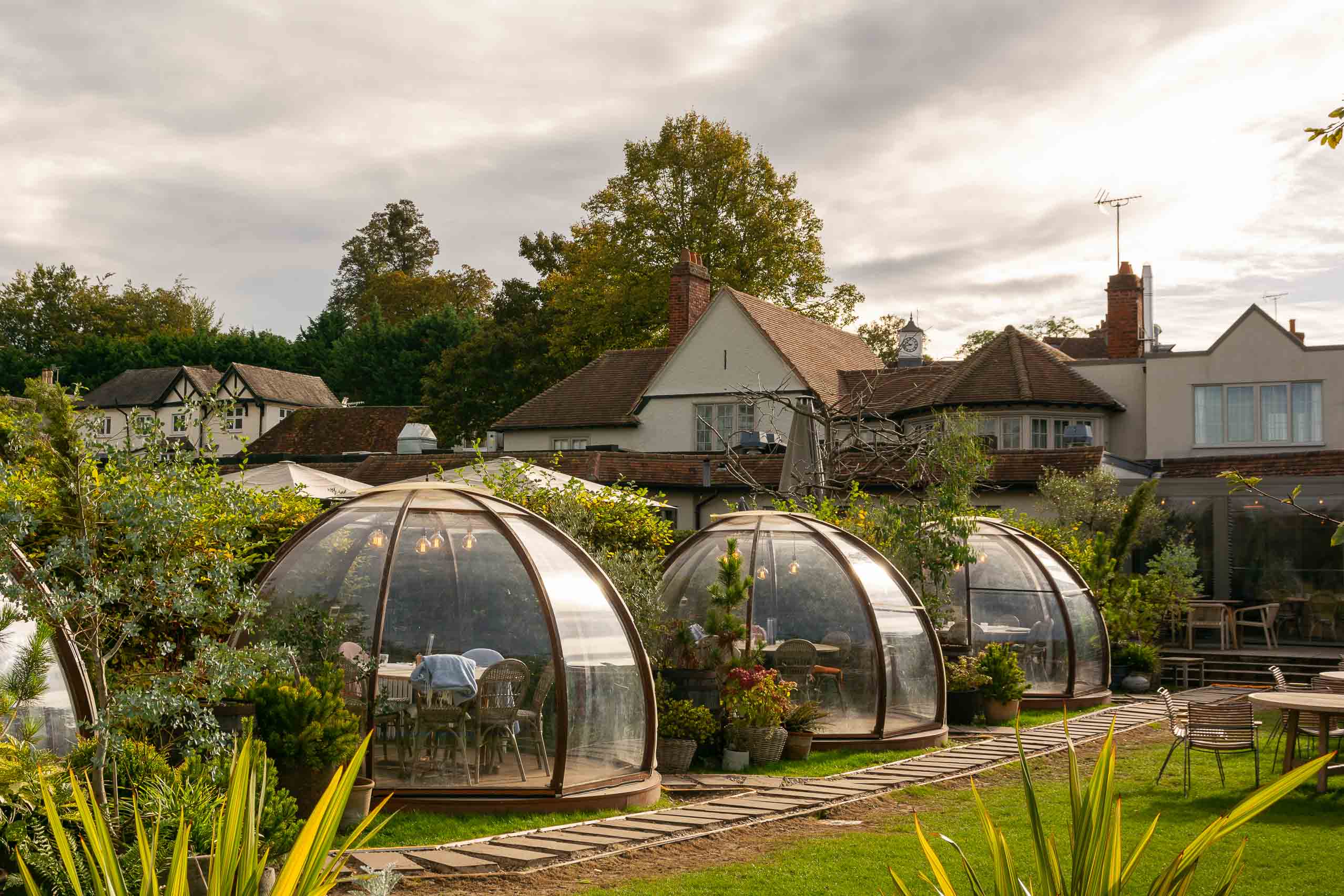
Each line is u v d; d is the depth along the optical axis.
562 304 56.91
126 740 8.65
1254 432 35.72
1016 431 36.62
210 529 10.04
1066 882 4.85
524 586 12.84
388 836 11.10
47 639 8.16
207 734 8.82
